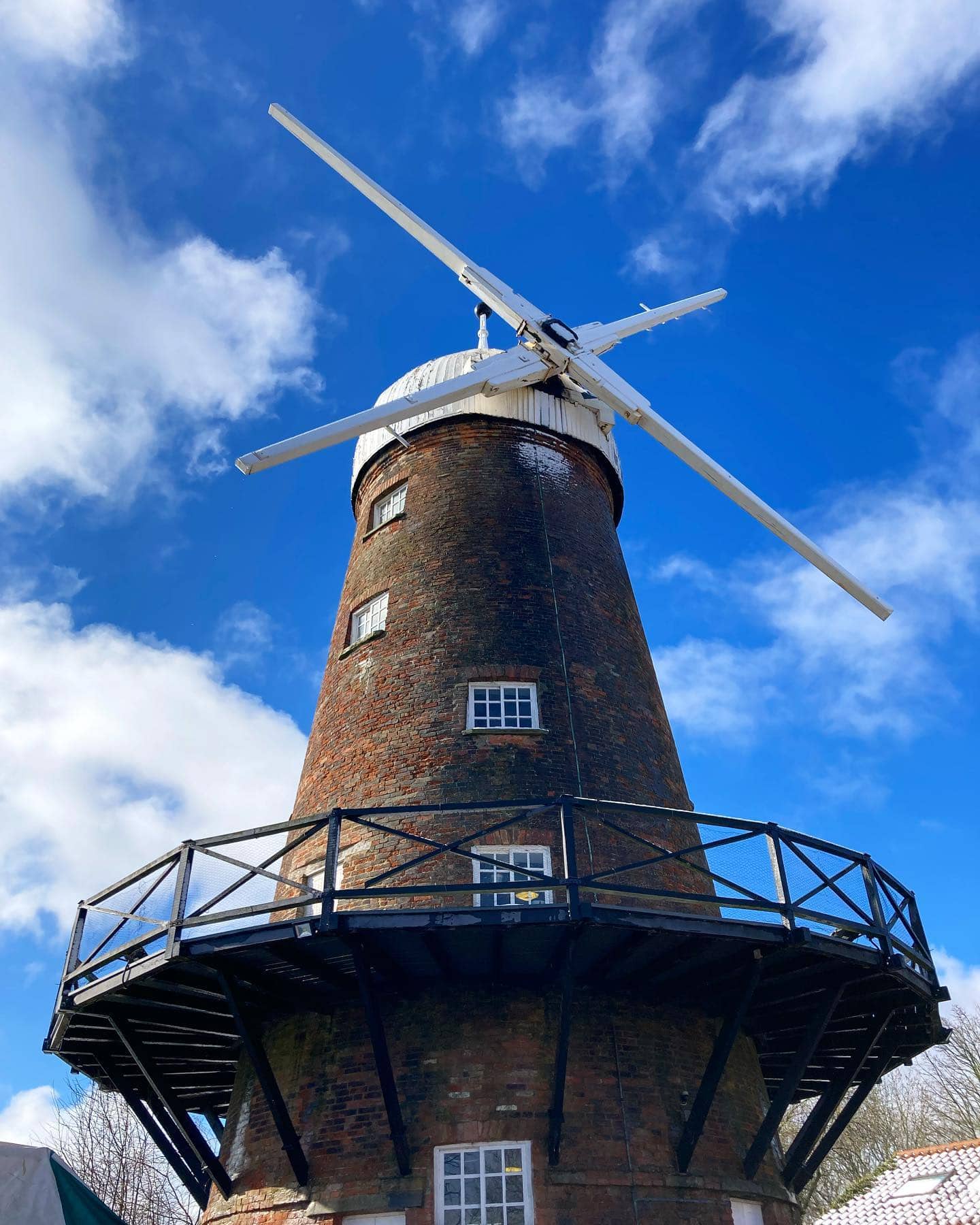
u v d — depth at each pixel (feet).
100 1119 102.99
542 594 47.62
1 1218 27.09
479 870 38.11
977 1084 105.29
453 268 61.21
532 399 54.95
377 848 39.75
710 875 33.45
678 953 34.17
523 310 56.70
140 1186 96.94
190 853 34.04
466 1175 32.32
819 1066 47.14
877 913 35.68
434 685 44.04
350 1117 34.27
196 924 32.12
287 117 68.03
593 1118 33.65
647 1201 32.63
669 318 66.08
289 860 43.75
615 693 45.96
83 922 38.14
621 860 39.78
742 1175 35.27
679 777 47.16
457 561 48.52
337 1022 36.99
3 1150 28.17
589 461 56.03
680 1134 34.63
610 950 34.06
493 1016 35.32
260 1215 33.99
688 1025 38.11
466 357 56.75
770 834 34.55
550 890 37.40
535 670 44.42
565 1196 31.91
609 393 54.49
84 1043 40.52
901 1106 120.57
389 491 54.13
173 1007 37.27
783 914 32.96
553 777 40.93
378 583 50.11
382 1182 32.32
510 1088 33.73
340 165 66.28
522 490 51.52
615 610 50.08
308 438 44.73
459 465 52.37
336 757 44.50
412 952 33.30
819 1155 38.73
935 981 38.75
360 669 46.88
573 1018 35.65
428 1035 35.06
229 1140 38.50
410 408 48.47
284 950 32.12
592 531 52.47
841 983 35.70
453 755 41.39
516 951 33.86
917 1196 56.54
